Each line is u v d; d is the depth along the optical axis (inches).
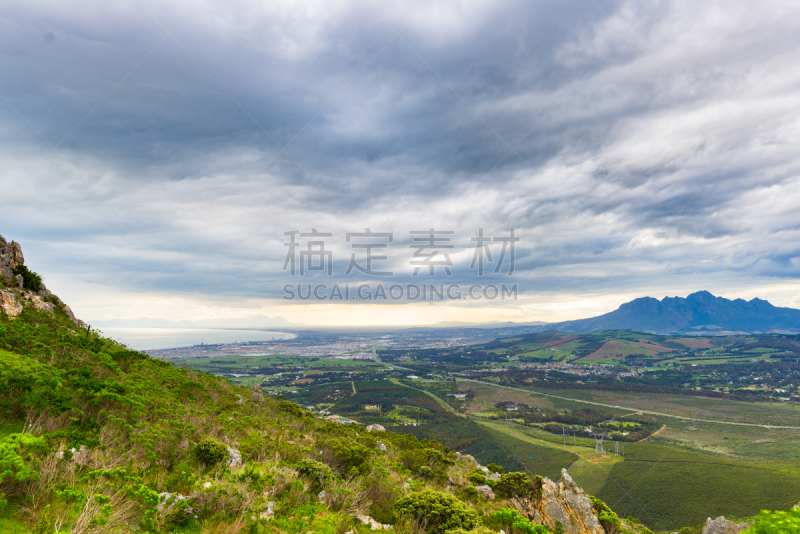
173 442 416.8
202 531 283.9
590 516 701.9
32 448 262.8
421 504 421.7
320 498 406.6
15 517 214.2
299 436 741.3
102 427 370.3
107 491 264.8
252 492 347.6
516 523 535.2
